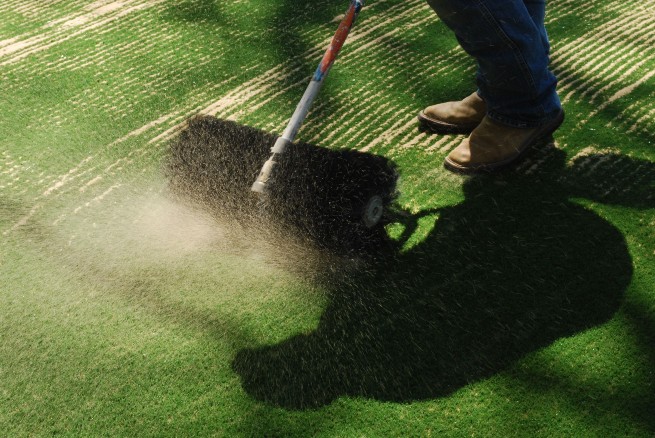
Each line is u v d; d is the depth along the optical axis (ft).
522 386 5.30
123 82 9.50
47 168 7.88
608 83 9.05
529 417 5.07
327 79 9.45
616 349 5.57
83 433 5.02
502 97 7.29
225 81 9.48
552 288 6.15
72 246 6.75
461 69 9.59
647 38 10.02
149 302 6.12
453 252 6.60
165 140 8.28
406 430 4.99
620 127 8.24
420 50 10.09
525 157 7.82
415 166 7.77
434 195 7.34
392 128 8.44
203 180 6.57
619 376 5.34
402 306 6.05
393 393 5.27
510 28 6.65
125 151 8.13
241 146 6.73
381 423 5.05
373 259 6.56
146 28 10.87
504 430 4.99
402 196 7.33
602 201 7.14
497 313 5.94
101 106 8.99
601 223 6.85
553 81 7.42
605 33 10.22
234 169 6.56
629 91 8.87
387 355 5.58
